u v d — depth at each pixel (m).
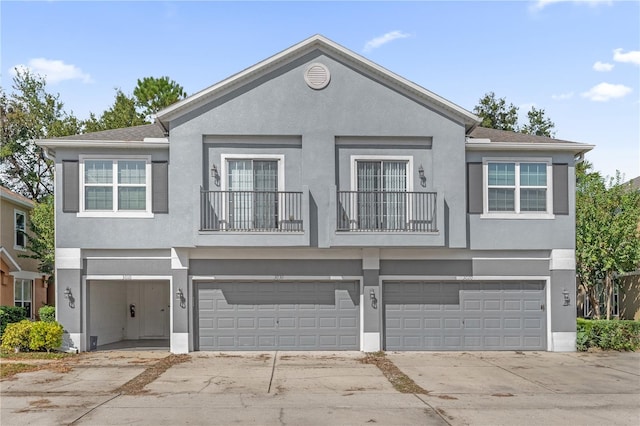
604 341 18.81
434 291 18.61
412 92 18.00
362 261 18.28
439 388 13.27
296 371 15.12
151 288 22.08
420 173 18.12
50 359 16.64
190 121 17.70
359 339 18.31
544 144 18.42
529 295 18.78
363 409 11.32
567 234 18.70
